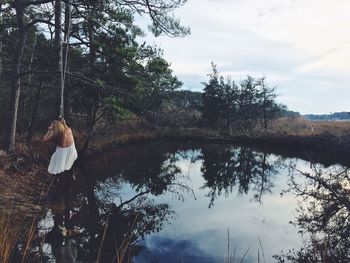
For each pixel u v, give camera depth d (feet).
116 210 38.60
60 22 54.34
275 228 34.42
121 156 79.82
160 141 122.72
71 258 23.57
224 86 153.79
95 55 58.34
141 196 46.16
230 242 30.55
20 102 73.92
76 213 34.81
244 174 67.77
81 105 68.44
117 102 54.24
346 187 39.37
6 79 74.38
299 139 108.37
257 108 153.48
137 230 32.37
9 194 34.24
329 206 35.70
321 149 95.25
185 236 31.63
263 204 44.34
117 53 53.93
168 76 58.39
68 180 49.32
